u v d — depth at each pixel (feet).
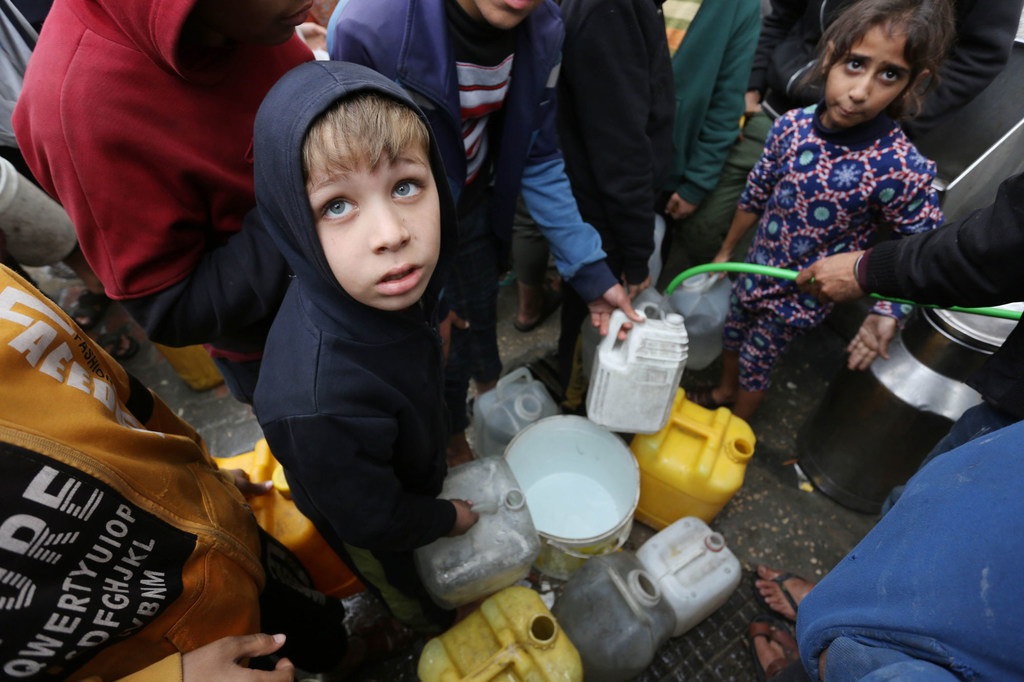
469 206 4.22
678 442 4.75
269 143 1.87
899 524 1.70
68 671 1.80
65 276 7.79
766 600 4.94
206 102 2.42
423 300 2.83
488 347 5.52
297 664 3.56
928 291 3.03
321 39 4.98
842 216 4.40
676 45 4.98
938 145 5.54
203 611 2.17
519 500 3.68
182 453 2.35
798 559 5.41
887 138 4.06
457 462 5.67
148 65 2.21
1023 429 1.49
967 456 1.61
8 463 1.54
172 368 6.93
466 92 3.31
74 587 1.71
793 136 4.49
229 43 2.43
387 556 3.25
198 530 2.18
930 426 4.46
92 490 1.74
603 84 3.78
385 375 2.43
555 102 3.89
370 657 4.51
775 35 6.23
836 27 3.85
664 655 4.72
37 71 2.19
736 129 5.74
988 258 2.58
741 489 5.89
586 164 4.51
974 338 3.97
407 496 2.80
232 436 6.27
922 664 1.39
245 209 2.79
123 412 2.23
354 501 2.47
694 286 5.84
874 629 1.57
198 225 2.62
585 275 4.33
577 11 3.58
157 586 1.97
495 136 4.00
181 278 2.57
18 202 5.14
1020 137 5.11
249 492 3.76
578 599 4.18
